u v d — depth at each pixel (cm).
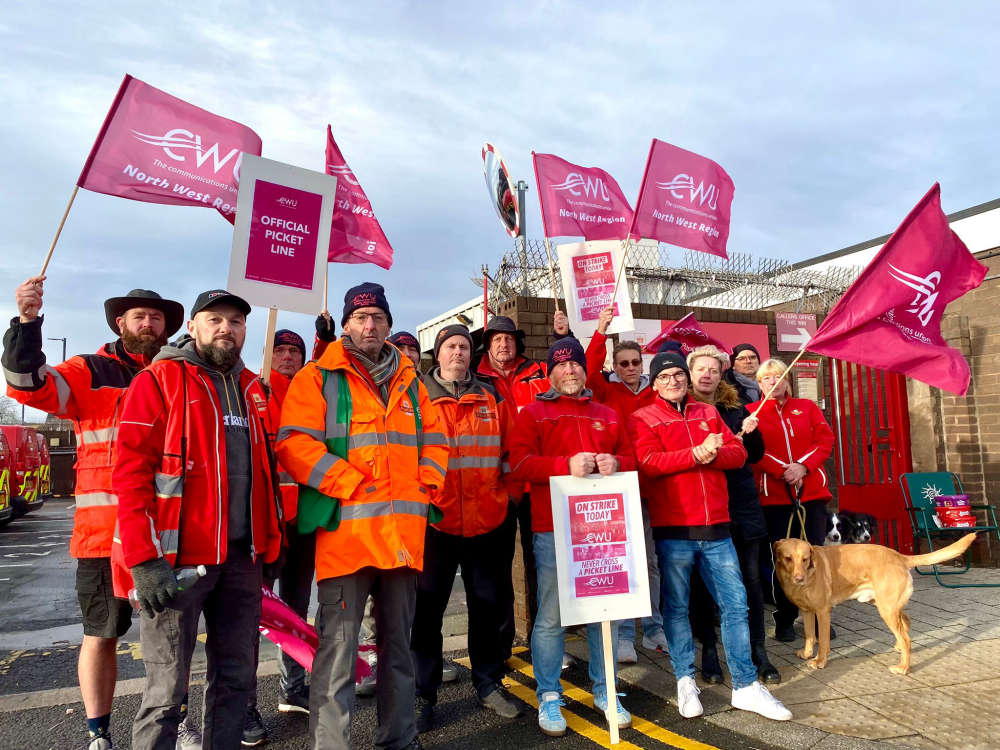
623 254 500
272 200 348
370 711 386
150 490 248
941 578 692
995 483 765
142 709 247
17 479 1383
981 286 788
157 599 235
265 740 342
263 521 282
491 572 381
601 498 359
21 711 383
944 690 390
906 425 761
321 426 295
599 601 346
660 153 513
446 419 373
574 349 387
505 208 614
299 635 326
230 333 277
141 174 345
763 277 852
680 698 366
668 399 402
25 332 273
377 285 323
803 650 459
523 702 382
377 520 289
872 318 376
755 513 421
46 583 827
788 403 502
